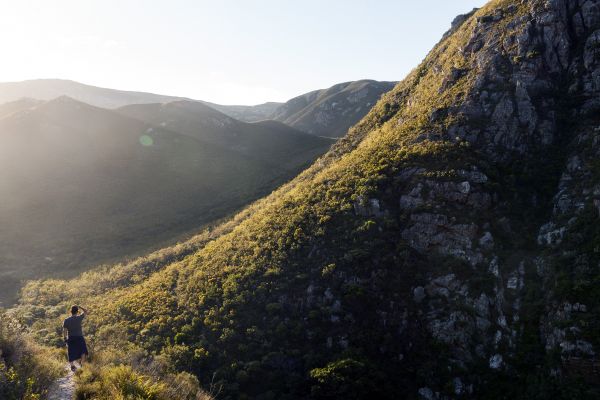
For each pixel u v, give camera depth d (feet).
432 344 95.91
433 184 124.47
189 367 95.45
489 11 177.88
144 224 271.69
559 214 111.24
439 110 153.28
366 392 85.46
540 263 104.32
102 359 53.47
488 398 86.69
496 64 149.48
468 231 112.88
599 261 92.58
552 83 138.82
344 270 114.52
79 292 166.50
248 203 280.51
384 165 141.59
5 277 191.83
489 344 94.58
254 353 100.17
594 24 140.15
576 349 82.33
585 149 118.73
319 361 97.30
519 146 130.62
